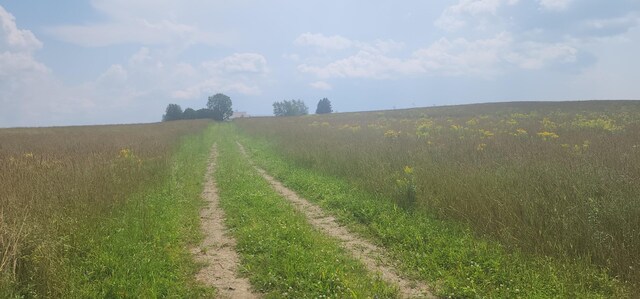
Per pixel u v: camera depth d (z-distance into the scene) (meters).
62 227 6.34
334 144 18.62
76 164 11.39
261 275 5.68
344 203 9.72
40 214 6.64
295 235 7.23
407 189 9.01
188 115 104.44
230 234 7.87
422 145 15.57
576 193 7.14
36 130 43.84
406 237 7.02
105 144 21.19
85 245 6.28
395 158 13.08
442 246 6.54
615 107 42.31
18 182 8.42
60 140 25.81
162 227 7.67
